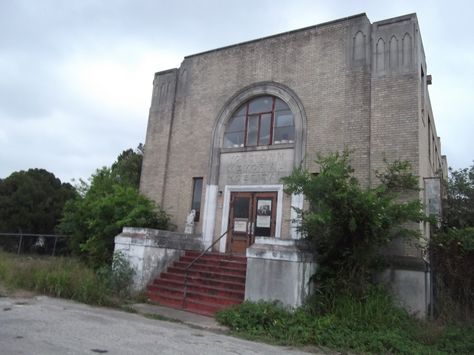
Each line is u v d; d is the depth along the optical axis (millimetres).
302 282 10055
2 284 12016
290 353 7410
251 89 16016
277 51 15680
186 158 17219
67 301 10594
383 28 13406
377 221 9508
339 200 9812
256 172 15242
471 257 10781
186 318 10000
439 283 10961
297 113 14633
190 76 18031
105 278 12297
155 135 18406
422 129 13352
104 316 9164
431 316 10344
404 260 11156
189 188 16781
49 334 6887
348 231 10273
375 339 8172
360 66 13586
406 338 8555
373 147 12672
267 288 10242
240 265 12969
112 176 19844
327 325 8812
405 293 10891
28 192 24953
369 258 10445
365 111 13195
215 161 16281
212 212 15844
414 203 10086
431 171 17344
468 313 10078
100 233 15484
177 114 18031
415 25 12891
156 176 17781
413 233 10445
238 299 11016
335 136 13586
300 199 13930
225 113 16547
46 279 11547
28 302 9930
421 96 13500
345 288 10234
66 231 18641
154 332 8016
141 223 15148
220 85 16953
